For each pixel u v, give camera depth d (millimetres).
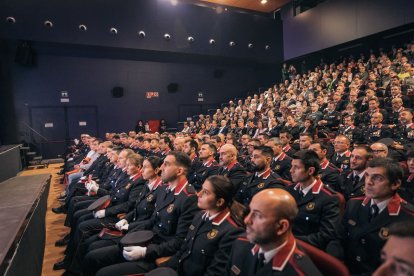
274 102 10406
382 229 1631
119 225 2541
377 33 9445
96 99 11180
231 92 13656
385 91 6875
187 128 11438
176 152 2322
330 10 10734
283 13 12984
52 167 9398
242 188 3086
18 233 1677
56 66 10438
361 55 10039
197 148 4852
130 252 1943
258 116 9211
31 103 10133
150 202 2592
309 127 6309
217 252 1622
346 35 10242
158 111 12312
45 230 3502
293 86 10820
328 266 1088
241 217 1722
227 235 1628
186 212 2061
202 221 1806
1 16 8406
